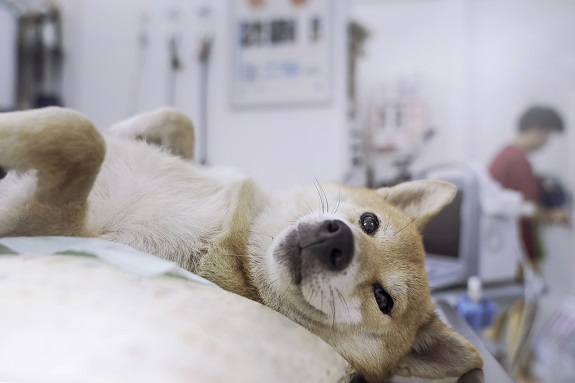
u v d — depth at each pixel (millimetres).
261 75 3363
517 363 2627
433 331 1146
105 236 920
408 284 1146
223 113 3424
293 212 1187
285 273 995
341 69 3307
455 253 2471
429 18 3324
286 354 679
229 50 3379
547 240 3156
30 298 567
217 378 536
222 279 990
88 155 781
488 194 2498
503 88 3299
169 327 575
